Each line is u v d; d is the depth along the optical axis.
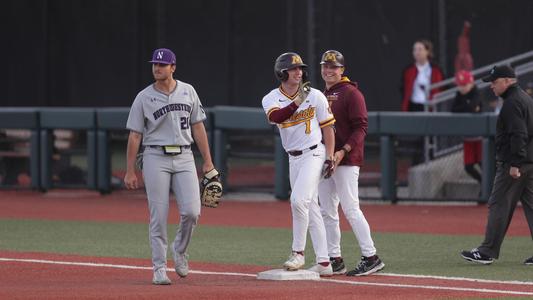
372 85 67.81
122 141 60.59
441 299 27.08
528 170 34.16
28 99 74.12
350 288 29.12
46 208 54.50
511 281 30.78
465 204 55.31
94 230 45.47
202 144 31.11
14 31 74.56
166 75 30.14
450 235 43.31
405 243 40.69
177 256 31.22
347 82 32.34
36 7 73.94
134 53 72.38
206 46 71.56
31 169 61.97
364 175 56.56
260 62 70.31
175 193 30.67
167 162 30.27
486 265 34.53
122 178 61.09
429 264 34.84
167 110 30.17
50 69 73.81
